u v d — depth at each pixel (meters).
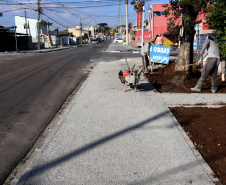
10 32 38.34
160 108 5.89
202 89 7.68
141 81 9.30
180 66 9.08
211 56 6.84
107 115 5.50
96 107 6.13
